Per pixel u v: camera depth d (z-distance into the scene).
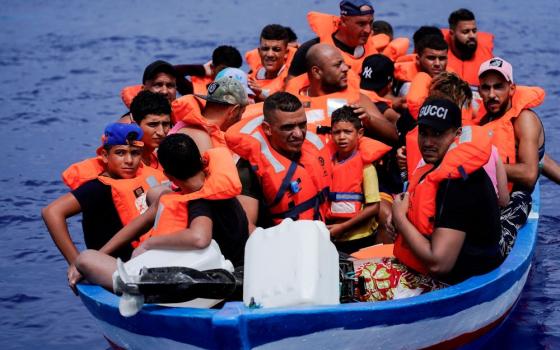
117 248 17.70
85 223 18.92
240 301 16.22
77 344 19.73
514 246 19.27
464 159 15.91
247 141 18.97
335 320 15.12
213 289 15.37
